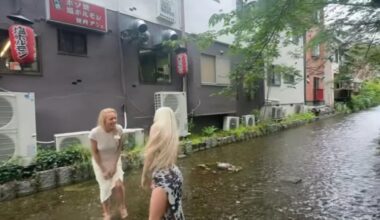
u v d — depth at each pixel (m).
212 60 14.36
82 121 8.98
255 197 6.00
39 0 8.01
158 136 2.36
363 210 5.21
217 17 5.75
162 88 11.77
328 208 5.34
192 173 7.95
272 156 10.06
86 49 9.18
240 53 6.61
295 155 10.15
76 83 8.84
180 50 11.86
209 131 13.00
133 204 5.70
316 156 9.86
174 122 2.46
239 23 5.55
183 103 11.48
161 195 2.20
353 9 5.37
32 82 7.80
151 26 11.41
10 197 6.00
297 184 6.83
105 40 9.73
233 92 6.93
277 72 7.20
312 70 7.91
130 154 8.40
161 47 11.47
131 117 10.52
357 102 32.78
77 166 7.15
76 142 7.83
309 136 14.65
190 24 13.19
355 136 14.05
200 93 13.41
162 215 2.21
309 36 6.30
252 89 7.15
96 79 9.41
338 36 5.86
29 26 7.12
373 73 7.13
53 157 7.04
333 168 8.18
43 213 5.32
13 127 6.46
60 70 8.45
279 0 4.91
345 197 5.88
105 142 4.82
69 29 8.67
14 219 5.08
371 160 8.97
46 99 8.09
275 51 6.21
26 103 6.68
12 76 7.41
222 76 14.78
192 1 13.33
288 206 5.48
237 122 14.91
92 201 5.89
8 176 6.20
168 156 2.31
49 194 6.30
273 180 7.18
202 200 5.89
